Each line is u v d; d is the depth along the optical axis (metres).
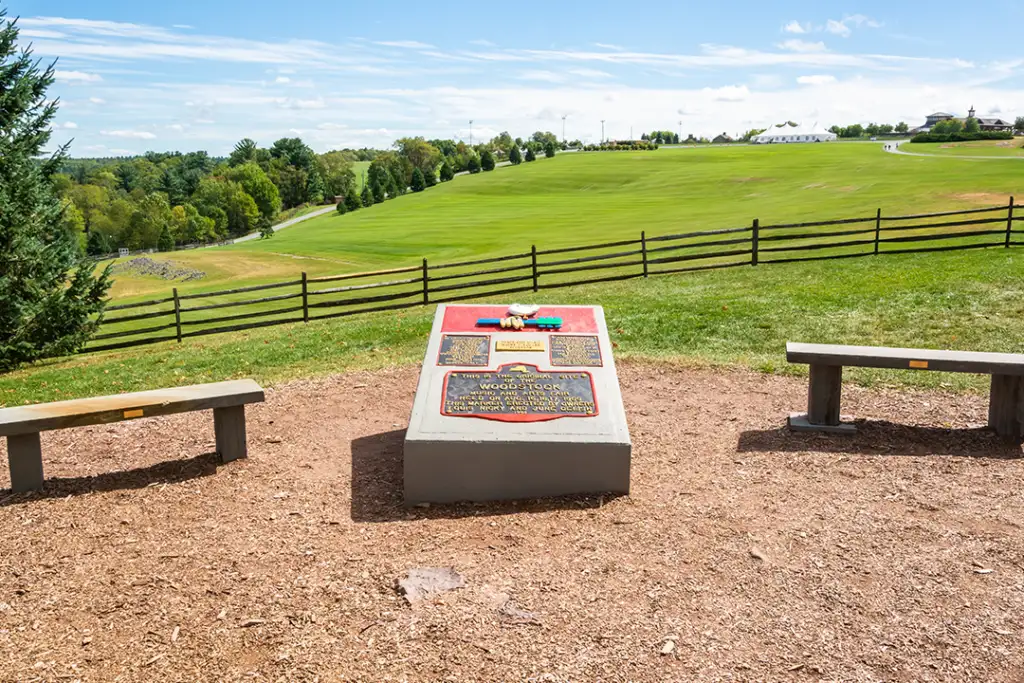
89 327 16.08
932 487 5.91
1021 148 87.06
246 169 123.88
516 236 46.38
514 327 6.82
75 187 109.06
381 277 31.38
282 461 6.76
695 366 9.58
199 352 13.41
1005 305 11.60
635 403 8.27
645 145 150.88
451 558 4.91
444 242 51.06
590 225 46.94
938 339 10.16
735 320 11.94
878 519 5.38
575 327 6.89
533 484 5.80
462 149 168.88
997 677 3.68
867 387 8.51
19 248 14.95
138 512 5.71
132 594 4.56
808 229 27.00
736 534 5.18
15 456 6.06
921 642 3.96
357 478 6.33
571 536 5.19
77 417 6.06
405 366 10.20
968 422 7.32
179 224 106.62
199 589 4.60
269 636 4.11
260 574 4.76
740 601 4.38
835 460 6.49
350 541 5.18
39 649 4.02
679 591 4.49
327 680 3.72
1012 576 4.59
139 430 7.75
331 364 10.84
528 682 3.69
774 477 6.16
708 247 25.91
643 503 5.68
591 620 4.21
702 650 3.93
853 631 4.07
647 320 12.34
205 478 6.37
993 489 5.84
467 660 3.86
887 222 26.64
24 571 4.85
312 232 72.94
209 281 40.69
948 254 16.97
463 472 5.75
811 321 11.53
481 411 5.98
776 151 113.88
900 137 153.25
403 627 4.16
